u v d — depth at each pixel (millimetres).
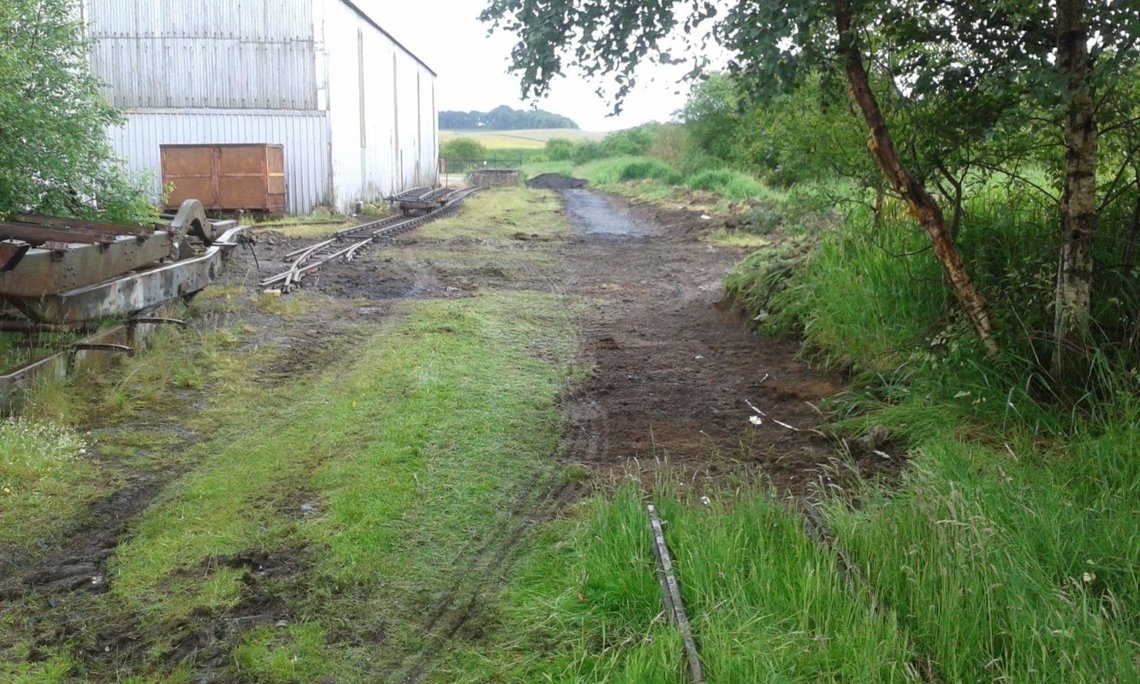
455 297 12484
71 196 10055
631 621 4188
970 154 6945
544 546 5043
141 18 25938
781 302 9680
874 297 8078
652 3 5828
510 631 4285
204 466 6219
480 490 5777
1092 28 5426
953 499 4480
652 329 10609
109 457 6328
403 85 42062
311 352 9156
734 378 8375
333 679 3979
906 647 3717
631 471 6066
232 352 8992
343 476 5938
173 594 4613
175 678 3969
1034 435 5781
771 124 8578
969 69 6332
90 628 4359
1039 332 6332
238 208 24078
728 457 6355
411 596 4598
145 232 9195
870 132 6371
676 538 4707
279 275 13094
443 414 7133
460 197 37719
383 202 33094
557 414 7328
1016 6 5574
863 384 7449
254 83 26406
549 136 147000
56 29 9633
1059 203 6859
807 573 4102
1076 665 3447
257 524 5328
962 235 7648
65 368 7465
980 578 3975
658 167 48750
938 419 6211
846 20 5906
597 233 22812
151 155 26281
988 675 3570
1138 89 6031
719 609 4035
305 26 26359
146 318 8602
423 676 4008
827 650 3695
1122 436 5266
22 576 4816
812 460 6195
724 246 19328
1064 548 4281
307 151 26812
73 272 7422
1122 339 6293
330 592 4617
